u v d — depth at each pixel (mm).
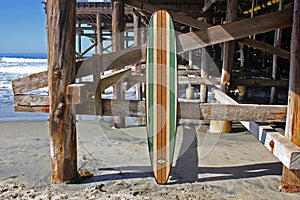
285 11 3119
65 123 2689
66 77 2586
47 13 2525
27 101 2752
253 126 3059
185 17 4914
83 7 10875
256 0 7781
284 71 8352
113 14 5203
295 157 2203
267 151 3959
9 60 40250
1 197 2510
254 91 9578
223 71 4625
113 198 2520
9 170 3131
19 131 5105
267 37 9344
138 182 2863
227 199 2523
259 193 2641
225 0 6527
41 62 36812
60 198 2502
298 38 2506
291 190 2662
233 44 4555
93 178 2949
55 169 2793
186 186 2787
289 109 2604
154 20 2746
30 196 2531
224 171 3189
